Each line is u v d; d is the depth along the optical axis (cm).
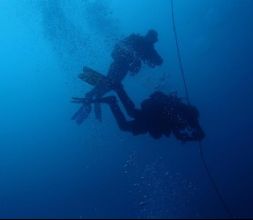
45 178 752
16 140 979
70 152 823
